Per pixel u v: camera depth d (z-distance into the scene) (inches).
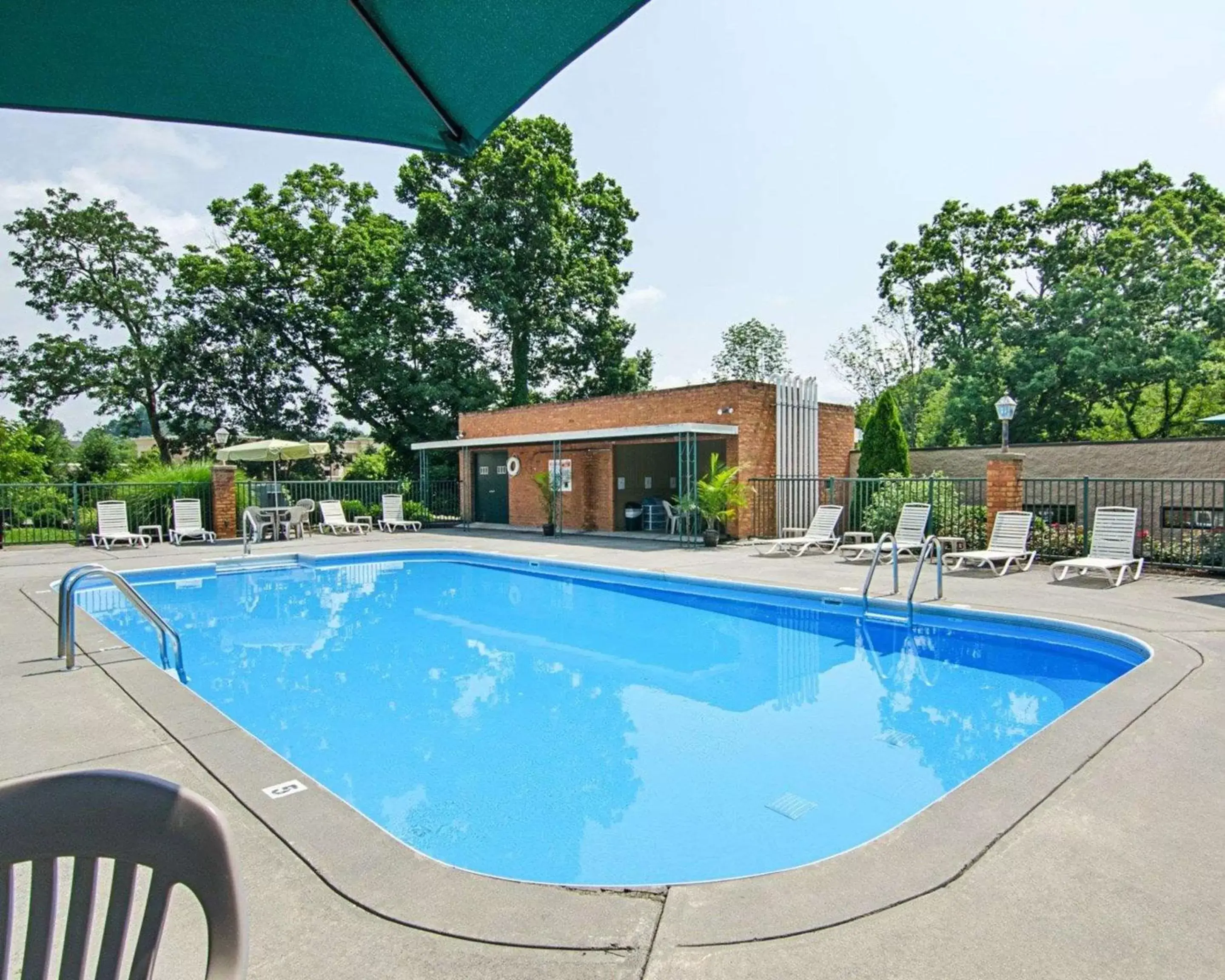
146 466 995.3
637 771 187.8
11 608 346.0
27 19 71.8
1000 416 474.0
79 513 694.5
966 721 222.7
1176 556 418.0
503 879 105.5
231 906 48.6
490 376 1119.6
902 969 83.7
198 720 180.5
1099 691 199.8
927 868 105.6
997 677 269.4
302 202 1090.1
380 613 401.4
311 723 228.7
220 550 596.4
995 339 1044.5
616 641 333.4
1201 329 943.0
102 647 261.1
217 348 1059.3
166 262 1138.7
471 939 91.0
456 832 157.5
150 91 85.8
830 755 197.2
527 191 1029.8
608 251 1219.2
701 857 145.8
